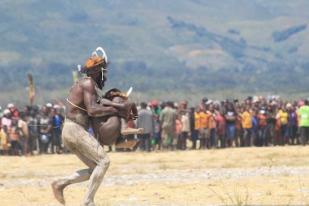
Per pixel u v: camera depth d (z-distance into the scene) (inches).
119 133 1584.6
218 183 2038.6
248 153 3122.5
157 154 3201.3
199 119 3580.2
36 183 2203.5
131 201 1780.3
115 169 2559.1
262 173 2269.9
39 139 3437.5
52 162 2923.2
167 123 3533.5
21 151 3373.5
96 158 1581.0
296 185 1951.3
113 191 1952.5
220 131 3609.7
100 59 1604.3
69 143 1590.8
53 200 1844.2
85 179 1603.1
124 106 1579.7
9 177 2405.3
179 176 2261.3
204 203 1721.2
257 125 3698.3
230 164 2615.7
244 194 1817.2
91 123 1594.5
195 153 3203.7
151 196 1849.2
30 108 3511.3
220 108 3639.3
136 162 2837.1
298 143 3799.2
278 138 3737.7
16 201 1846.7
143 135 3467.0
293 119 3742.6
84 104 1584.6
